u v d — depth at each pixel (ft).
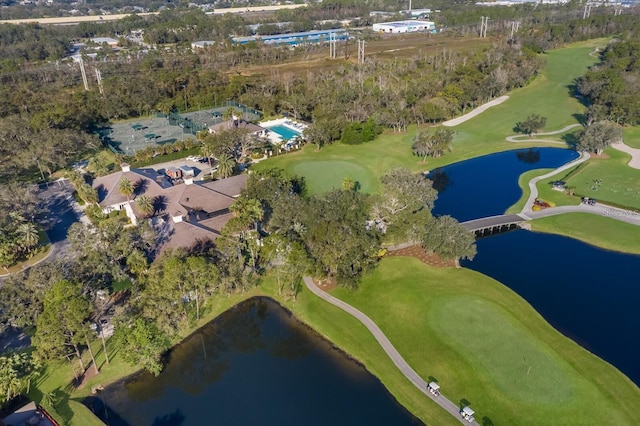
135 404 192.24
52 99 522.47
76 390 193.16
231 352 219.20
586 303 244.22
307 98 532.73
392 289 248.52
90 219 317.83
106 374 200.95
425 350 211.41
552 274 267.80
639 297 249.14
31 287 210.18
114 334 205.16
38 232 305.73
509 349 209.67
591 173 387.34
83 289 214.28
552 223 318.04
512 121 519.19
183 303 234.58
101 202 317.22
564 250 290.97
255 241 256.73
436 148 416.46
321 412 188.14
